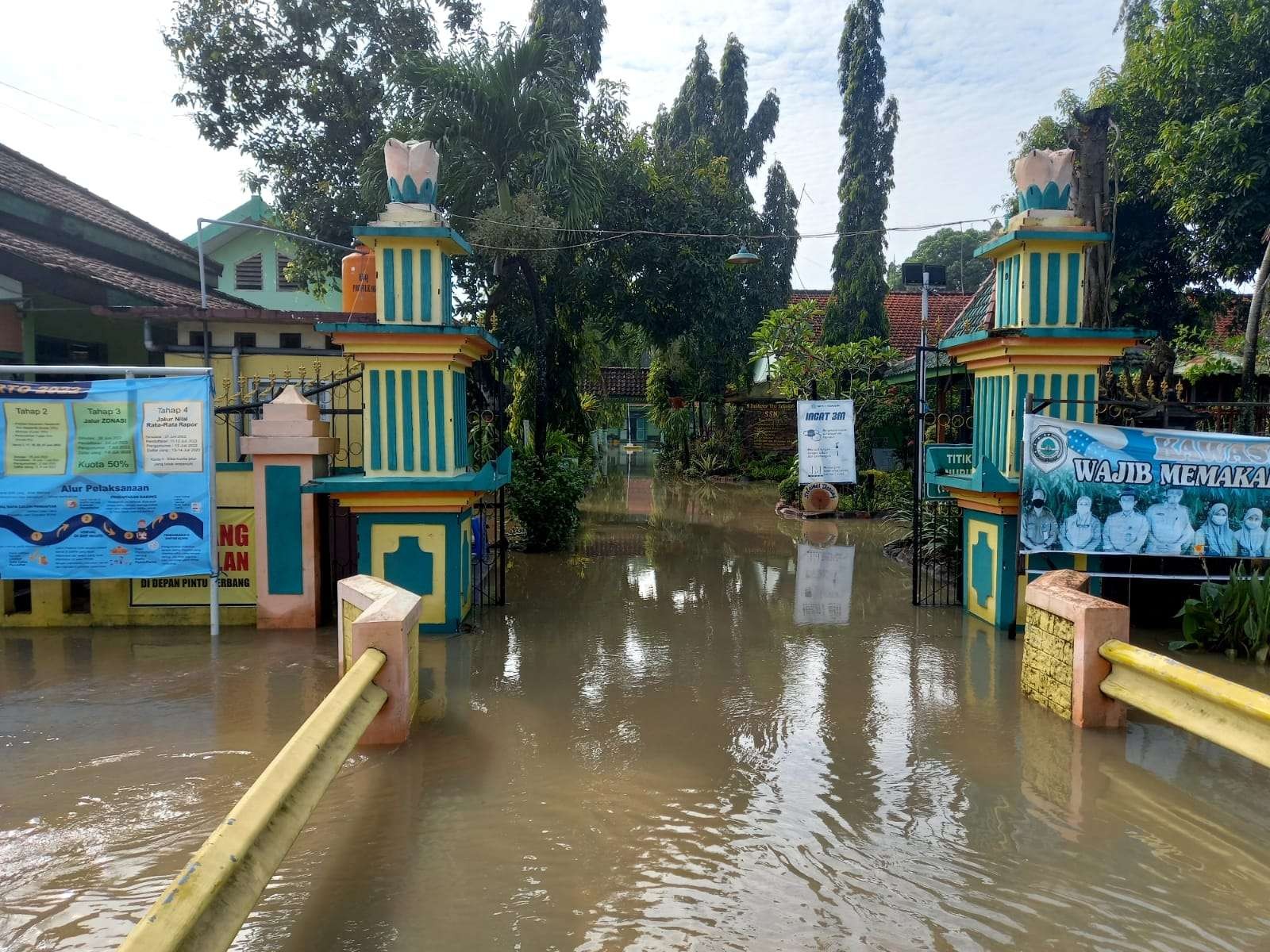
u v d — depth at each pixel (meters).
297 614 7.48
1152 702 4.71
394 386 7.26
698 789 4.31
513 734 5.05
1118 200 12.78
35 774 4.46
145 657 6.62
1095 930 3.15
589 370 22.31
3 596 7.47
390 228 7.06
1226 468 6.88
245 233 20.83
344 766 4.55
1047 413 7.39
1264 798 4.25
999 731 5.15
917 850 3.72
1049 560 7.41
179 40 15.23
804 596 9.23
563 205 12.72
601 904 3.29
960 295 26.47
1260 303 10.23
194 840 3.76
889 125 22.12
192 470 7.18
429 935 3.07
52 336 11.24
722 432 25.94
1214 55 10.95
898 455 19.12
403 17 15.99
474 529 9.34
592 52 20.33
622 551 12.38
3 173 12.34
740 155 29.05
